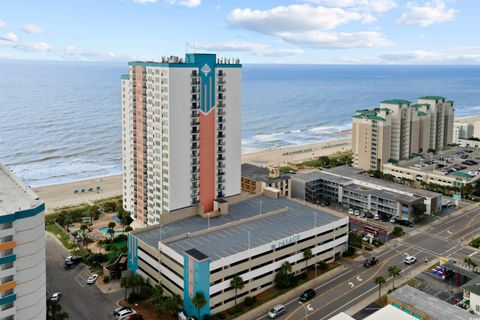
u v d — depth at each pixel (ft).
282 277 442.09
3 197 309.83
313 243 479.82
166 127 508.94
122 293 437.99
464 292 410.11
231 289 409.69
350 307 410.11
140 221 598.75
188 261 393.29
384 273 476.13
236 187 578.25
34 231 288.51
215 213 524.93
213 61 526.16
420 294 393.50
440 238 576.61
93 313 401.29
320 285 450.30
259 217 518.37
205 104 527.40
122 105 604.90
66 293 436.76
